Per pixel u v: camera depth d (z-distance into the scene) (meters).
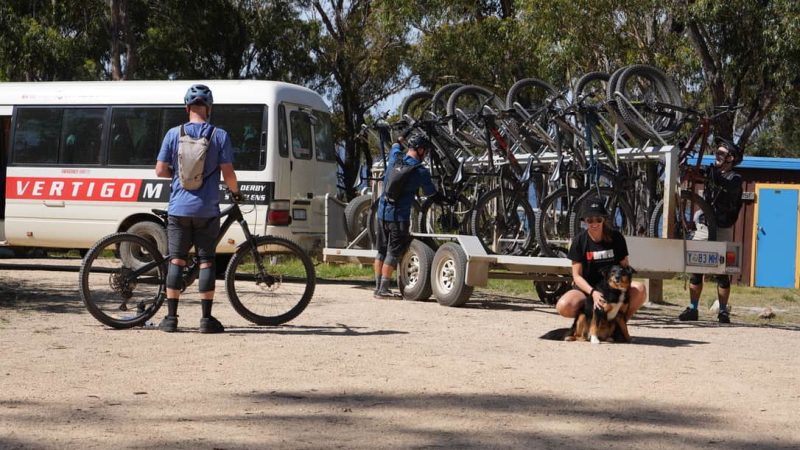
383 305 12.59
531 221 13.11
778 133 46.62
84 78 33.56
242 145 16.53
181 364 7.31
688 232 12.15
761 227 22.75
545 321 11.29
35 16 32.72
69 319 10.02
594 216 9.23
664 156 11.66
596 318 9.16
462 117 13.53
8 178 17.41
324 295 13.82
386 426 5.40
